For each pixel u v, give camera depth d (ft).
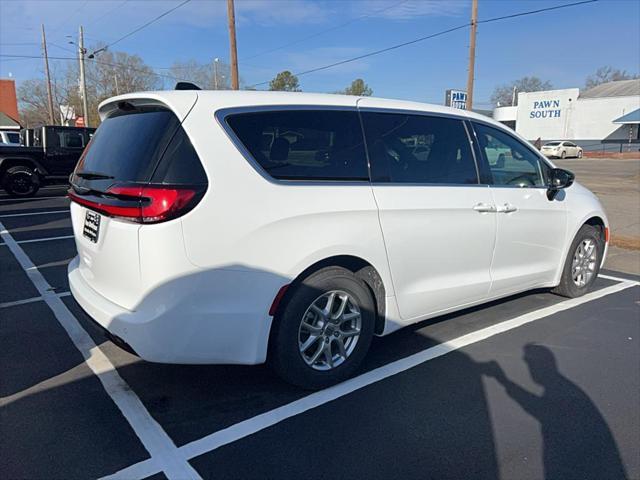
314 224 9.73
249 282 9.15
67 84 180.34
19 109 216.54
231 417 9.63
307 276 9.98
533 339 13.66
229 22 64.85
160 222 8.45
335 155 10.39
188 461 8.37
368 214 10.46
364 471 8.23
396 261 11.12
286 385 10.83
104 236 9.30
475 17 65.05
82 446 8.70
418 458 8.59
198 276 8.71
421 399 10.44
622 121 148.05
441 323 14.74
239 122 9.41
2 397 10.26
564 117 164.14
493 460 8.59
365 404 10.19
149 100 9.68
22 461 8.29
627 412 10.17
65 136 46.75
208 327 8.97
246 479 7.98
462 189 12.37
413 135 11.80
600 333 14.16
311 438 9.04
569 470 8.39
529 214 14.14
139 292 8.75
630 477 8.25
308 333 10.27
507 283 14.02
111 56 174.81
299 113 10.17
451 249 12.19
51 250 24.25
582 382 11.35
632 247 25.91
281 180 9.52
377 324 11.44
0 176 44.39
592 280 17.43
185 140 8.86
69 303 16.14
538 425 9.64
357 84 212.02
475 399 10.50
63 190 52.80
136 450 8.63
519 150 14.26
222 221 8.80
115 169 9.45
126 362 11.84
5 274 19.81
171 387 10.71
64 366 11.66
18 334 13.55
